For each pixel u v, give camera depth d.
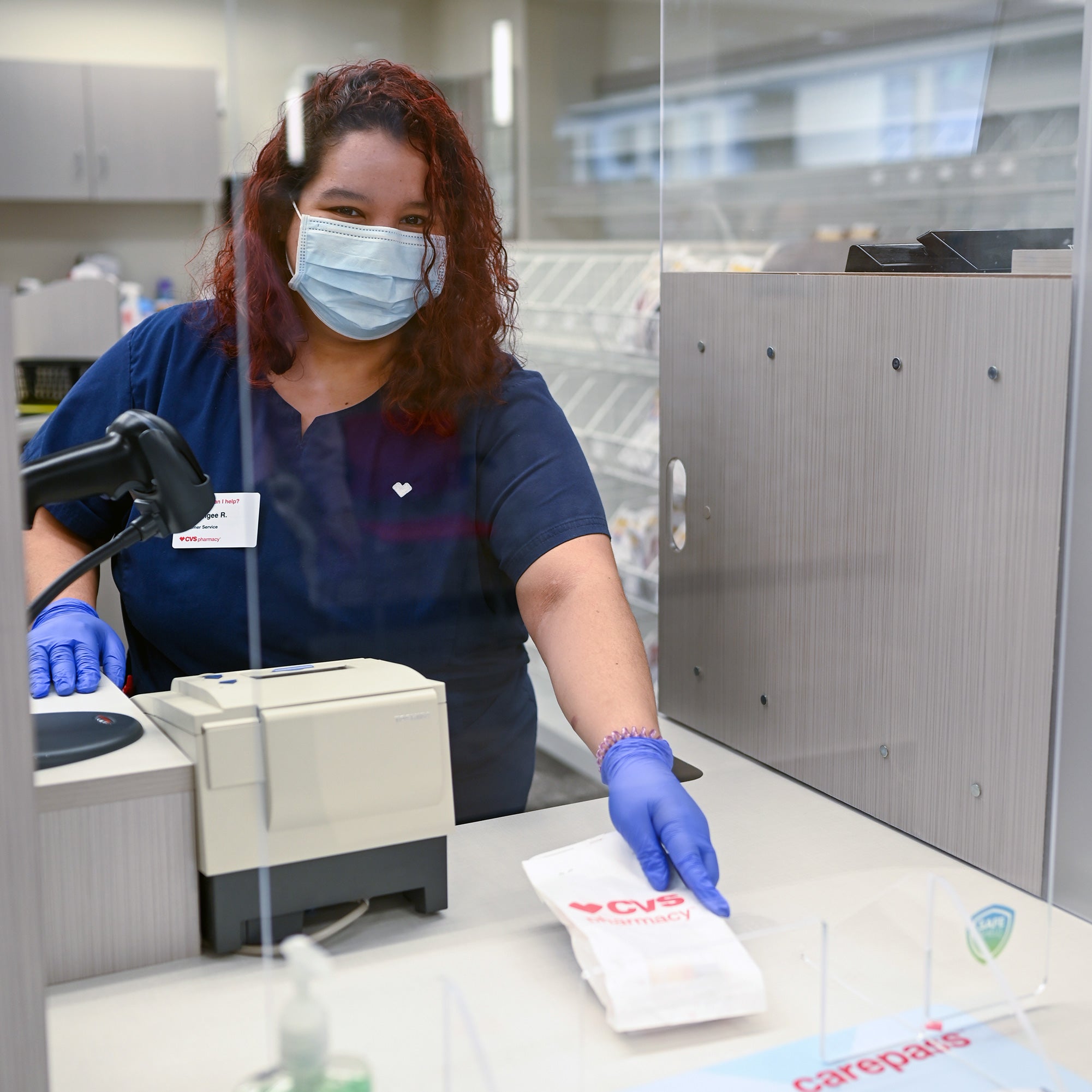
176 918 0.91
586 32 1.28
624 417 1.50
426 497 1.16
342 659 1.14
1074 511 1.01
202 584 1.29
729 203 1.55
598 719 1.13
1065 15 1.31
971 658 1.10
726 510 1.37
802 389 1.25
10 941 0.71
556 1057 0.79
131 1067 0.78
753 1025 0.84
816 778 1.29
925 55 1.50
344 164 1.07
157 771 0.88
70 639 1.21
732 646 1.39
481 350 1.19
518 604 1.24
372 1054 0.74
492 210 1.20
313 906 0.90
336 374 1.12
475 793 1.17
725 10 1.49
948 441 1.11
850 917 0.93
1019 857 1.08
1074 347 1.00
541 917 0.95
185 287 1.42
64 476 0.93
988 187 1.45
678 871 0.96
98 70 4.96
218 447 1.28
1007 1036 0.86
